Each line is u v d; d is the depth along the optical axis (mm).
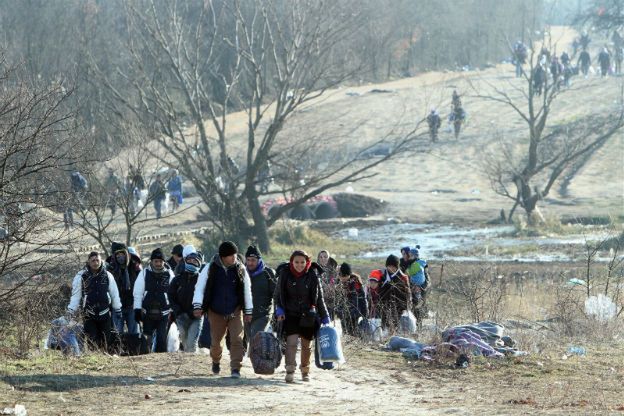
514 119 197875
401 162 173500
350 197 141875
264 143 104312
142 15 106750
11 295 39188
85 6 144000
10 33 131875
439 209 141625
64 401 27750
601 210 134625
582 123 186875
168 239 102000
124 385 30938
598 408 27359
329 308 45844
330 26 105000
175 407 27203
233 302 33500
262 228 104875
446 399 30188
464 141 184000
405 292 48312
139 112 97750
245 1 122250
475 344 40750
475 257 99250
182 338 40812
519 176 130750
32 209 39562
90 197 63875
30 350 38312
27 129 41188
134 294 41031
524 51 177125
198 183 99062
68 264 42906
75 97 55219
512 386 33781
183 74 104875
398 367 38094
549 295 64375
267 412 26266
